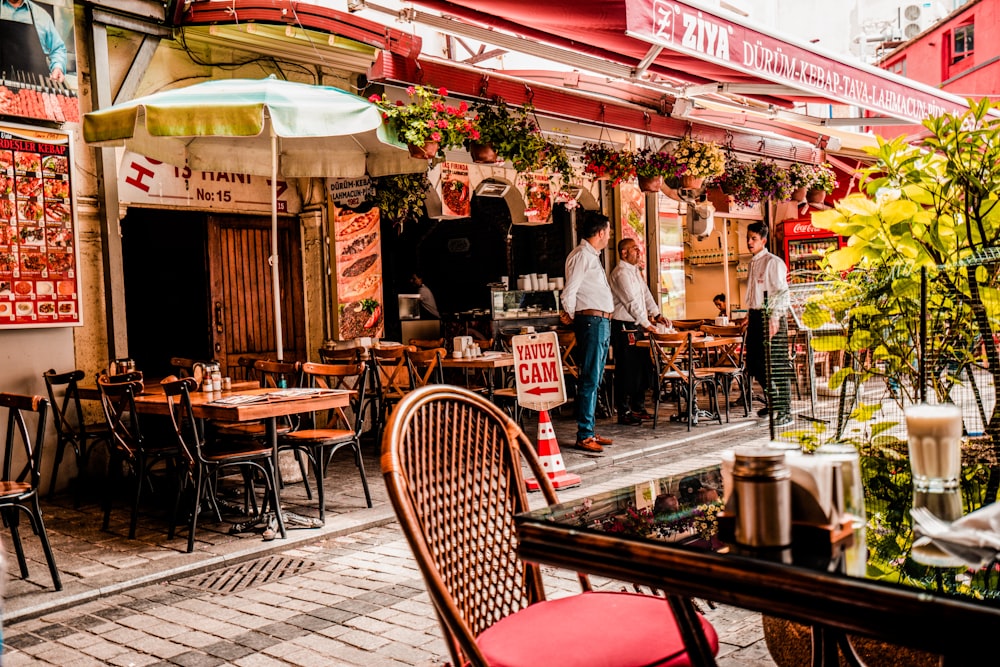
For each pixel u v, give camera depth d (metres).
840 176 14.43
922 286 2.27
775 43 6.11
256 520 5.95
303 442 6.06
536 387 7.04
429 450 2.08
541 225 14.83
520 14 5.76
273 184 6.78
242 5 8.12
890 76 7.54
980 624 1.17
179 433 5.54
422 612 4.22
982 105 2.40
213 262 9.66
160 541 5.66
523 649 1.99
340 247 10.14
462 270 15.58
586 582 2.40
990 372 2.29
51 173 7.27
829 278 2.81
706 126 11.11
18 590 4.66
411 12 7.55
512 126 8.62
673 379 10.11
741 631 3.72
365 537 5.78
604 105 9.87
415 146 7.75
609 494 2.00
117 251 7.90
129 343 11.91
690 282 19.50
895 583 1.26
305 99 6.32
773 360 2.50
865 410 2.46
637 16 4.91
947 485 1.87
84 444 6.87
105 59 7.75
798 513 1.52
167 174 8.69
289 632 4.02
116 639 4.02
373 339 10.09
